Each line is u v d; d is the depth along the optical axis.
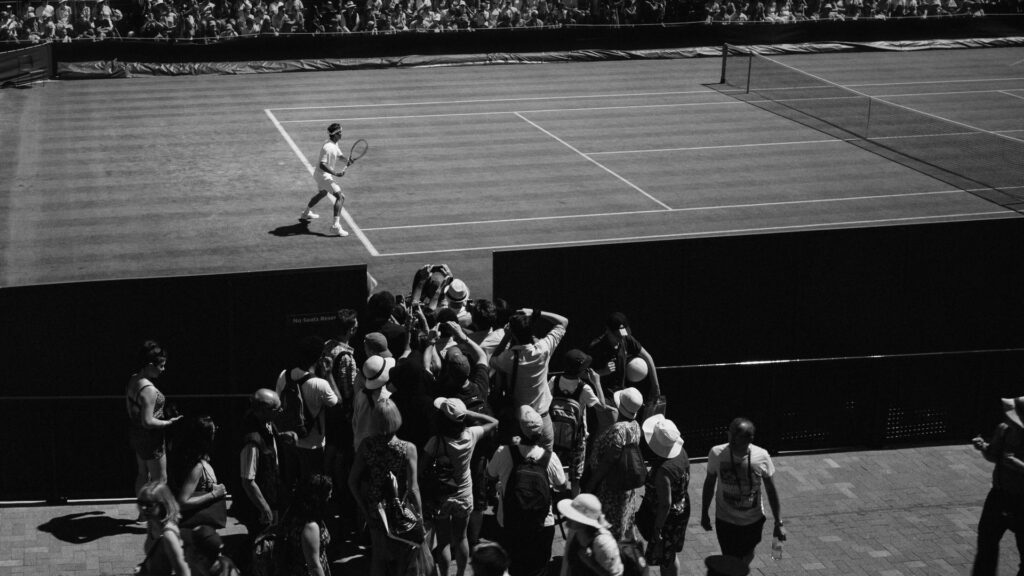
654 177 28.36
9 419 11.73
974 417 13.85
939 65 44.28
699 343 14.68
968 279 15.25
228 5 40.47
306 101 36.06
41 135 31.09
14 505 11.87
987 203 26.56
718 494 9.96
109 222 24.08
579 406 11.07
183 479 9.56
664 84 39.56
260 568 9.00
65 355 12.48
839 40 46.53
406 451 9.21
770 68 39.91
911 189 27.70
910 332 15.31
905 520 11.83
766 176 28.62
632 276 14.25
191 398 11.63
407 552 9.38
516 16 43.19
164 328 12.60
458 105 35.97
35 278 20.67
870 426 13.59
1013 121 35.62
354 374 11.12
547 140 31.84
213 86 37.91
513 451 9.61
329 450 10.99
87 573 10.45
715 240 14.30
